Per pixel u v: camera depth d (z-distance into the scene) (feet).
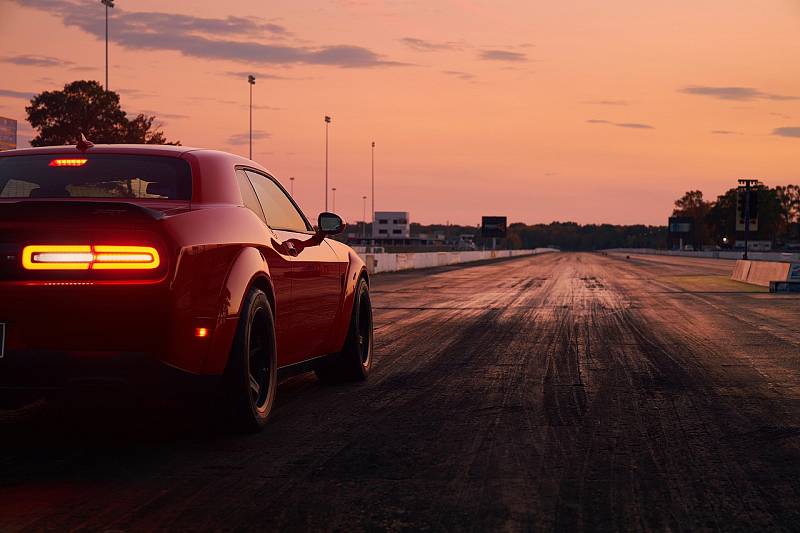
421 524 10.49
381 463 13.53
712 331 35.47
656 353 28.09
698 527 10.44
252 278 14.87
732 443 15.11
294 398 19.53
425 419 17.13
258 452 14.20
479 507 11.21
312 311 18.44
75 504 11.25
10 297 12.53
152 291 12.56
